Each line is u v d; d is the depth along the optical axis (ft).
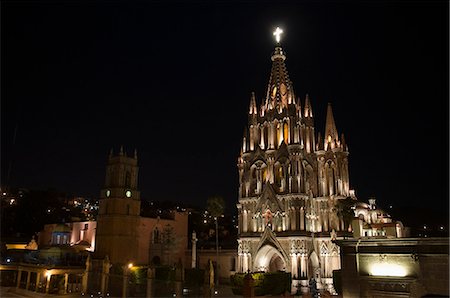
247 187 326.44
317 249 299.58
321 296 228.63
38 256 311.06
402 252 127.75
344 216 290.76
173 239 357.20
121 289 233.35
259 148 330.34
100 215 334.03
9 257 332.60
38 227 458.50
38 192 481.46
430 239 122.52
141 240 339.77
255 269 294.66
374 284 131.03
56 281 269.85
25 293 265.34
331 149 328.08
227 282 318.45
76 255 314.55
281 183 313.94
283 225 297.53
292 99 336.08
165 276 266.98
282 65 355.15
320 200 318.45
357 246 137.69
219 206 325.83
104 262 252.01
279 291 258.37
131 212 334.85
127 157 345.51
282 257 285.84
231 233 519.19
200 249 352.90
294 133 319.88
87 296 245.45
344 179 320.70
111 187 333.21
